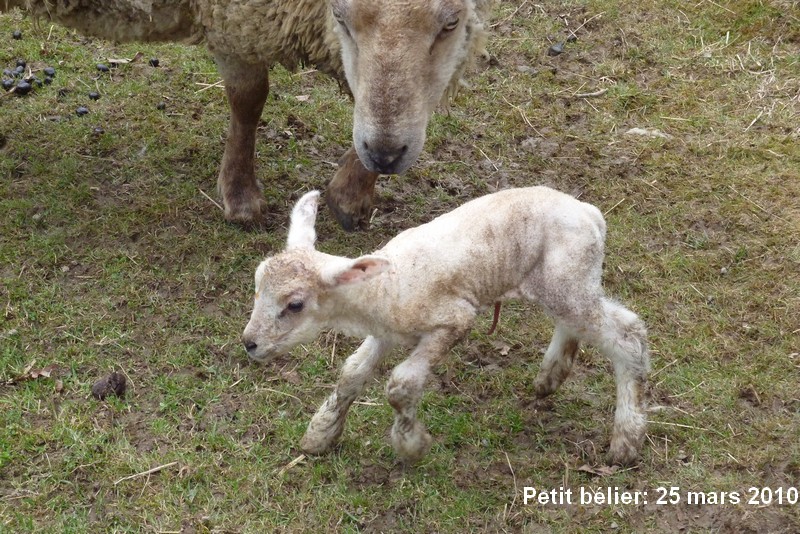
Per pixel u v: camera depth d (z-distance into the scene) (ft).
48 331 8.82
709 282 9.36
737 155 10.52
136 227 9.62
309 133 10.73
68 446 8.13
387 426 8.32
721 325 9.03
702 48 11.75
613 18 12.06
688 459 8.20
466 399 8.54
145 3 8.84
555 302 7.91
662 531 7.84
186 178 10.13
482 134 10.77
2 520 7.76
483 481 8.07
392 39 8.00
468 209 7.93
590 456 8.21
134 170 10.15
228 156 9.66
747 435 8.32
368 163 8.23
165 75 11.19
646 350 8.00
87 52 11.36
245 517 7.84
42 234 9.53
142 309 9.04
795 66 11.53
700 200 10.06
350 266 7.51
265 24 8.72
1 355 8.64
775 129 10.80
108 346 8.76
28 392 8.43
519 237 7.88
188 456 8.12
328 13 8.51
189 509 7.88
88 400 8.41
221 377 8.62
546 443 8.30
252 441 8.23
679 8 12.21
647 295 9.27
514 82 11.35
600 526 7.85
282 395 8.51
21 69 11.03
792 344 8.87
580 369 8.75
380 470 8.10
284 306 7.57
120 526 7.79
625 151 10.59
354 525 7.83
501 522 7.88
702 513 7.92
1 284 9.10
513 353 8.87
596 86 11.34
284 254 7.64
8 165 10.10
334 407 8.04
